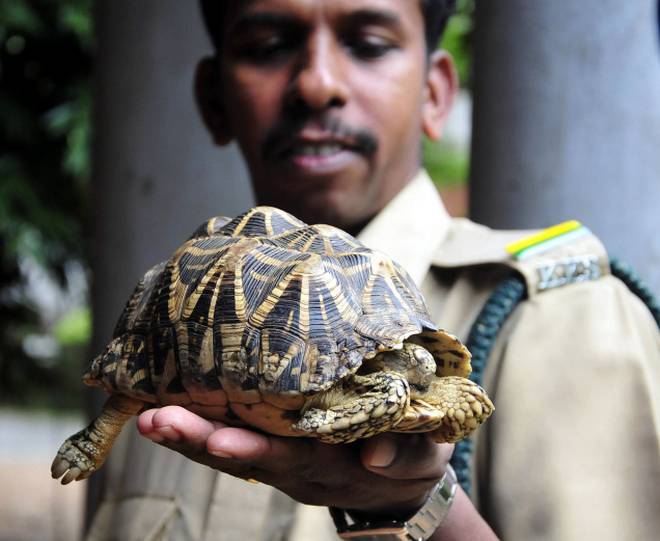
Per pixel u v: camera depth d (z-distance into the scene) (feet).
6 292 37.63
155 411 4.98
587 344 6.48
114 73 12.58
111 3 12.71
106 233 12.65
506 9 10.27
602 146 9.84
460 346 5.56
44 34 35.12
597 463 6.14
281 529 6.77
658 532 5.99
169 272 5.82
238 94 7.86
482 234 7.59
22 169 36.22
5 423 45.57
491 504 6.34
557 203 9.93
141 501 7.73
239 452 4.89
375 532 5.76
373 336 5.22
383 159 7.71
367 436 5.03
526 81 10.10
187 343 5.41
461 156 45.24
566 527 5.98
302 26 7.59
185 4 12.37
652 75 9.82
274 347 5.16
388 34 7.68
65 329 58.18
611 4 9.83
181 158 12.30
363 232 7.63
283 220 5.95
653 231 9.75
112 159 12.58
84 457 5.92
